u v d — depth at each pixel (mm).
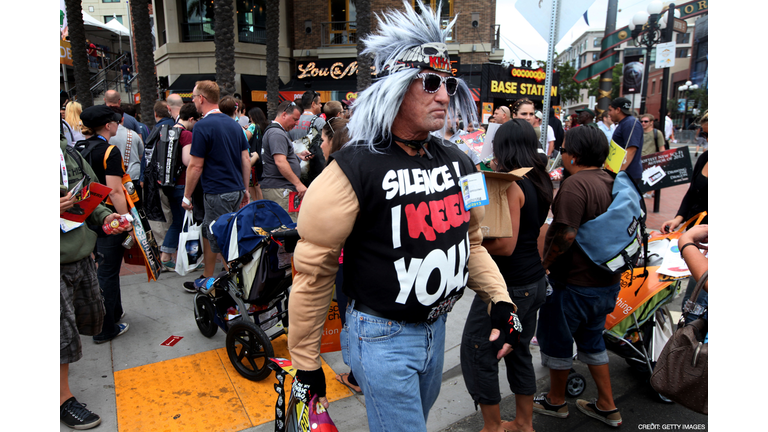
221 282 3094
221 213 3900
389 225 1386
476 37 17266
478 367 2273
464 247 1560
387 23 1510
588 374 3217
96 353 3281
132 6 13102
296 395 1479
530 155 2264
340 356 3328
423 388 1654
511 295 2229
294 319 1460
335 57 18359
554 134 8336
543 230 2916
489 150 3166
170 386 2893
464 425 2641
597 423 2664
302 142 4891
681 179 6184
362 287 1443
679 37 43188
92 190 2467
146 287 4535
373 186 1357
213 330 3465
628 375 3176
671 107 40750
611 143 2639
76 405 2527
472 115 1776
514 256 2215
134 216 3156
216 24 11992
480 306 2238
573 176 2414
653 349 2965
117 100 5289
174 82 17281
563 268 2486
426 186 1463
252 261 2850
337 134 2521
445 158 1605
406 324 1476
